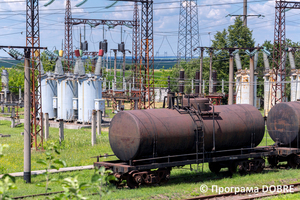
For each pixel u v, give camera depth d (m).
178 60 89.75
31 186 17.73
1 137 39.38
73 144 32.44
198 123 17.78
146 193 14.88
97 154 27.66
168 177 17.22
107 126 50.78
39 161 7.39
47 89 57.03
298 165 21.70
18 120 59.34
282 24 45.78
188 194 15.14
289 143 21.50
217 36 89.62
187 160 17.36
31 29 30.22
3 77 70.56
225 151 19.12
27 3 30.22
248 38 88.38
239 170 19.39
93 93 51.22
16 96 92.00
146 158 16.52
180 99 19.09
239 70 67.31
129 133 16.39
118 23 68.69
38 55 31.38
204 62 88.19
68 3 69.19
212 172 20.50
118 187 16.59
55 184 17.97
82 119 51.72
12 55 23.08
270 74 62.06
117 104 71.81
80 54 51.72
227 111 19.44
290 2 45.44
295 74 58.78
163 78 112.06
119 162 18.03
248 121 19.61
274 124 22.44
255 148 20.41
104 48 71.75
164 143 16.64
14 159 25.56
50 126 52.59
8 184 6.13
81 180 17.97
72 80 53.72
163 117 17.12
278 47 46.38
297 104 22.02
